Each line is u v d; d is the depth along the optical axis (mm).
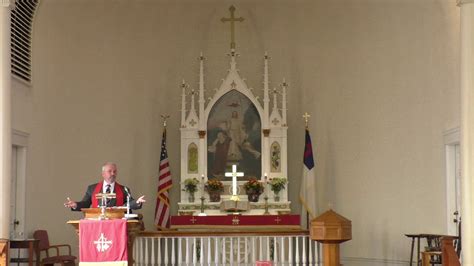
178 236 13633
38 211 17016
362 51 18156
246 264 13703
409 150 17188
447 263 11438
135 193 18391
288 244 14328
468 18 12445
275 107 18219
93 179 18000
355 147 18047
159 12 18953
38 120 17062
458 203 15898
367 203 17750
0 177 12469
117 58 18547
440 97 16328
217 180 17953
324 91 18516
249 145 18250
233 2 19125
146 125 18609
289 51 18906
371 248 17594
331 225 9852
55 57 17641
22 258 15281
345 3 18406
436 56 16438
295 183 18562
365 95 18031
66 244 17062
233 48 18625
